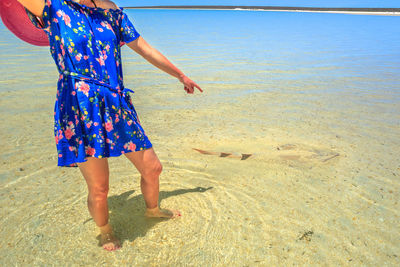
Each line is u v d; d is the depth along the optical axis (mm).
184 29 17578
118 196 2400
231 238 1970
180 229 2049
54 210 2207
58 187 2479
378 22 27562
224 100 4777
